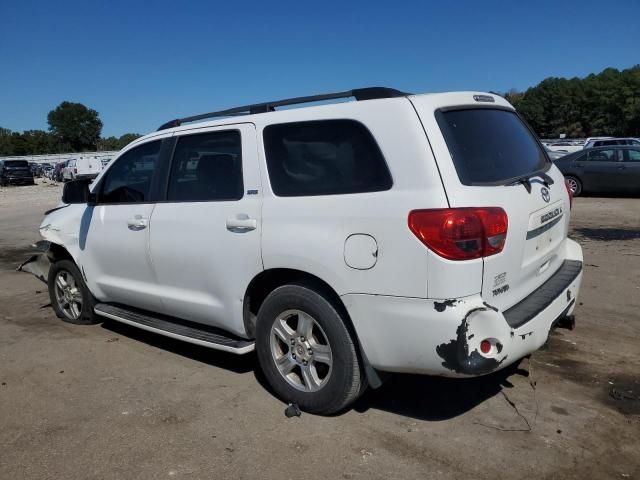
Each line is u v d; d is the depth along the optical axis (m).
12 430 3.57
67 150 127.50
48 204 22.17
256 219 3.68
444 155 3.08
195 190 4.20
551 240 3.89
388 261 3.10
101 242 4.96
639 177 15.00
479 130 3.50
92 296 5.45
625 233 10.03
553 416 3.53
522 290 3.46
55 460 3.21
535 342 3.27
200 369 4.47
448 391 3.92
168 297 4.40
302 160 3.56
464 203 2.99
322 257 3.33
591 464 3.02
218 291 4.00
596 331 4.95
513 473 2.96
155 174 4.53
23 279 8.02
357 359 3.41
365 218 3.18
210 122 4.18
